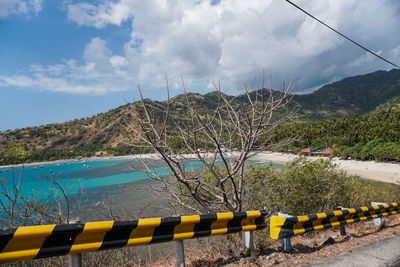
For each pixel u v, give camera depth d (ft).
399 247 14.21
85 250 7.60
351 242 15.30
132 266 12.44
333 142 233.96
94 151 519.19
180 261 9.52
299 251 13.38
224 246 13.34
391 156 189.47
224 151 14.80
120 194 80.18
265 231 15.99
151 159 14.82
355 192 26.89
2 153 11.96
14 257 6.61
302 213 22.57
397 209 21.88
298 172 22.39
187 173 14.55
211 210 15.28
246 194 20.18
